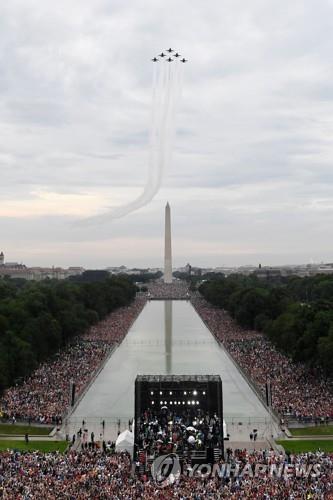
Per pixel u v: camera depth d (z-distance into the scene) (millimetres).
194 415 98750
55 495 65688
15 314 167750
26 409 118375
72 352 187500
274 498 65062
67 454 85812
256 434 102062
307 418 111750
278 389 133875
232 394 136000
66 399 126438
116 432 107000
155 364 172375
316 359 148375
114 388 142000
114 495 66188
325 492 67000
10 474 73125
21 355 140000
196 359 180750
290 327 168125
